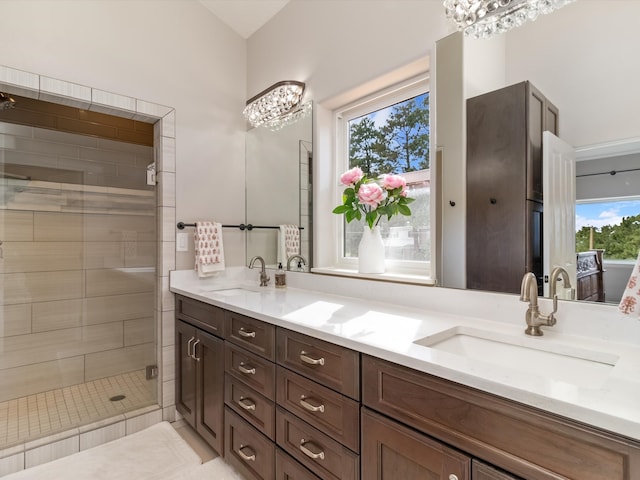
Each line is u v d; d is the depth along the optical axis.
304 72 2.16
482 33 1.29
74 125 2.50
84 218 2.52
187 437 2.04
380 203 1.71
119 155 2.62
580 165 1.10
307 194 2.12
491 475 0.75
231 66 2.60
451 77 1.43
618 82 1.03
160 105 2.23
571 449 0.65
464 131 1.39
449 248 1.43
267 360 1.41
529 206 1.21
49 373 2.38
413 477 0.91
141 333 2.44
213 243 2.37
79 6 1.94
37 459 1.77
